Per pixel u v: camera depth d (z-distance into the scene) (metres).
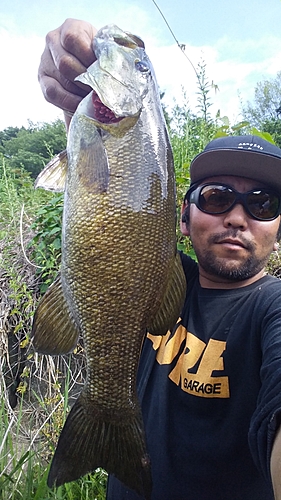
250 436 0.34
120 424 0.45
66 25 0.47
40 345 0.45
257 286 0.54
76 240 0.43
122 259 0.43
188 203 0.62
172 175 0.47
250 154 0.54
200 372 0.51
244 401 0.48
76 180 0.44
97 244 0.43
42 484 0.71
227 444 0.47
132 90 0.45
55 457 0.43
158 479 0.50
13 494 0.72
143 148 0.44
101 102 0.45
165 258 0.45
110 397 0.45
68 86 0.47
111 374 0.45
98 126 0.44
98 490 0.82
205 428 0.49
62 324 0.46
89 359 0.45
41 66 0.49
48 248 1.12
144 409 0.55
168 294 0.46
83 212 0.43
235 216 0.53
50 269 1.07
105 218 0.43
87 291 0.43
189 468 0.49
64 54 0.46
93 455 0.44
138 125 0.45
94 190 0.43
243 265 0.53
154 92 0.47
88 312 0.44
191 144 1.21
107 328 0.44
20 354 1.12
